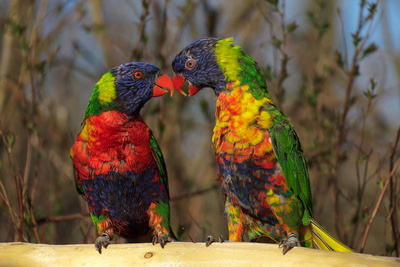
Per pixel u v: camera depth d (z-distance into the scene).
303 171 7.55
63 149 12.36
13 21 11.96
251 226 7.79
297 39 16.16
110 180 7.64
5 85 12.91
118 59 14.59
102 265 6.19
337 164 10.42
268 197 7.27
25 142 13.05
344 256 5.59
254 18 15.98
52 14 12.90
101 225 8.10
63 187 12.23
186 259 6.06
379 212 12.52
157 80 7.90
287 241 6.24
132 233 8.40
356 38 10.01
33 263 6.27
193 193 11.37
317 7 12.55
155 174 7.90
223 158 7.38
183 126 14.13
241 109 7.24
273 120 7.27
